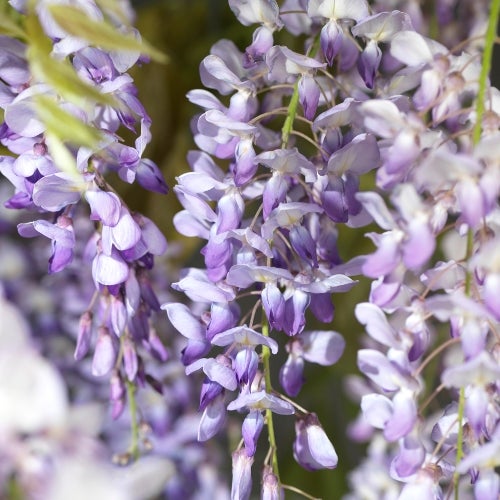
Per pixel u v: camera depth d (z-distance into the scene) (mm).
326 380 861
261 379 644
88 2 621
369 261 599
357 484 831
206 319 652
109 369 689
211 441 787
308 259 638
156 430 772
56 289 787
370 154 645
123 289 674
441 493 616
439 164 584
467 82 619
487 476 600
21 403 538
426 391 771
